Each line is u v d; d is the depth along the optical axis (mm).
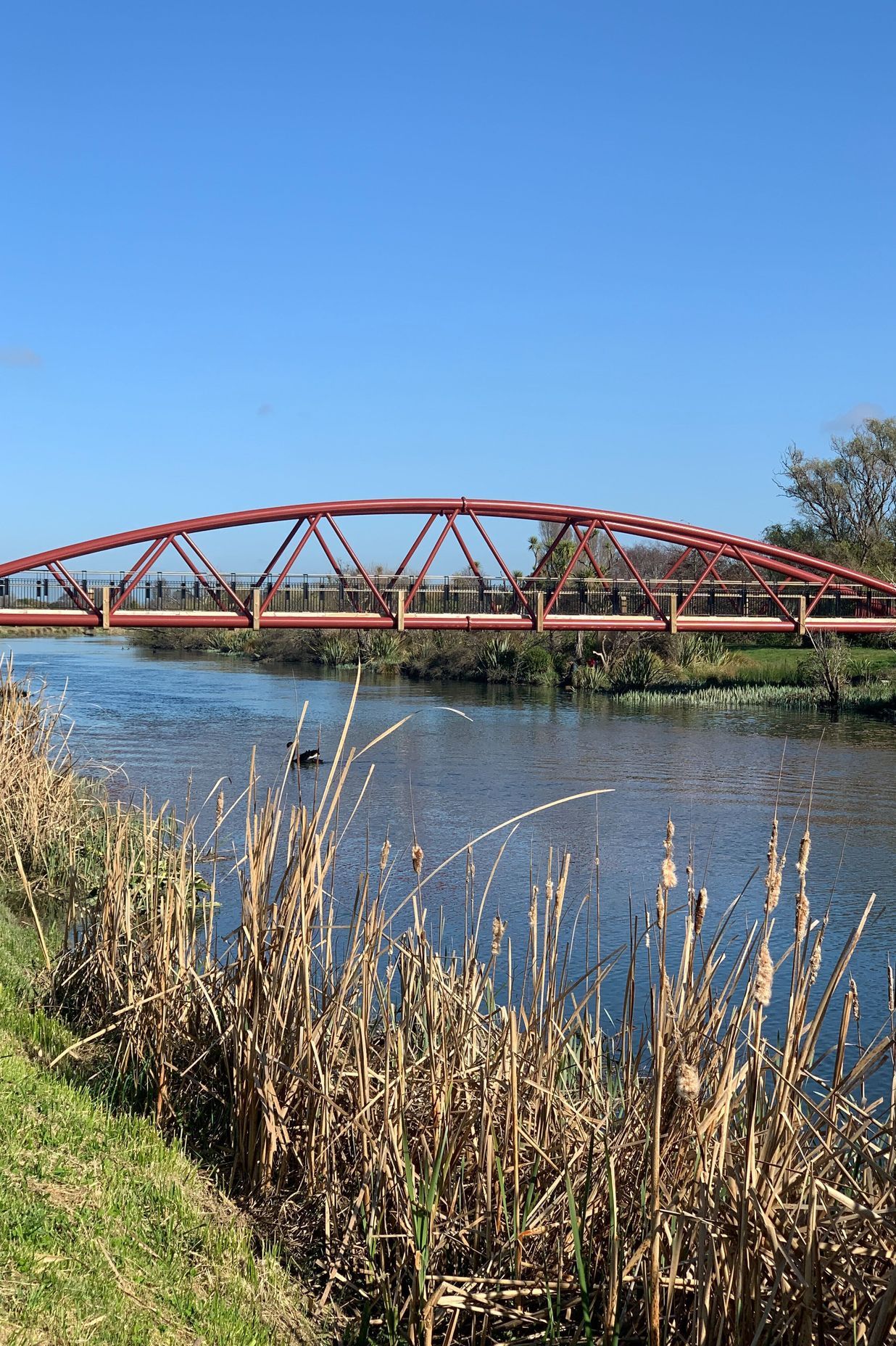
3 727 14406
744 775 24484
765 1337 3879
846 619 44969
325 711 36406
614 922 13016
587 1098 5469
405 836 17703
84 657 63031
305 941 5918
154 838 8781
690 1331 4160
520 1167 5145
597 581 48438
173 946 7316
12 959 8695
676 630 41844
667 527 43344
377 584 46875
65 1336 3910
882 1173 3760
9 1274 4156
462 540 41469
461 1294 4719
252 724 32562
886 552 65375
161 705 38094
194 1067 6645
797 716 36406
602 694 43500
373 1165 5383
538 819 19453
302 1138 5844
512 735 31266
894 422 68438
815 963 3969
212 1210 5469
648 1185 4465
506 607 51719
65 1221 4695
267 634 64562
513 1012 5180
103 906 7957
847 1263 3771
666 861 3961
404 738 30484
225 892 12734
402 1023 5707
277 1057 5891
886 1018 10211
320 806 5973
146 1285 4527
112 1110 6254
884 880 15336
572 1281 4809
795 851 17047
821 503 70812
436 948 11188
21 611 36469
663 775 24516
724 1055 4316
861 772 24812
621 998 10125
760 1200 3914
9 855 11984
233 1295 4758
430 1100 5484
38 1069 6371
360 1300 5121
